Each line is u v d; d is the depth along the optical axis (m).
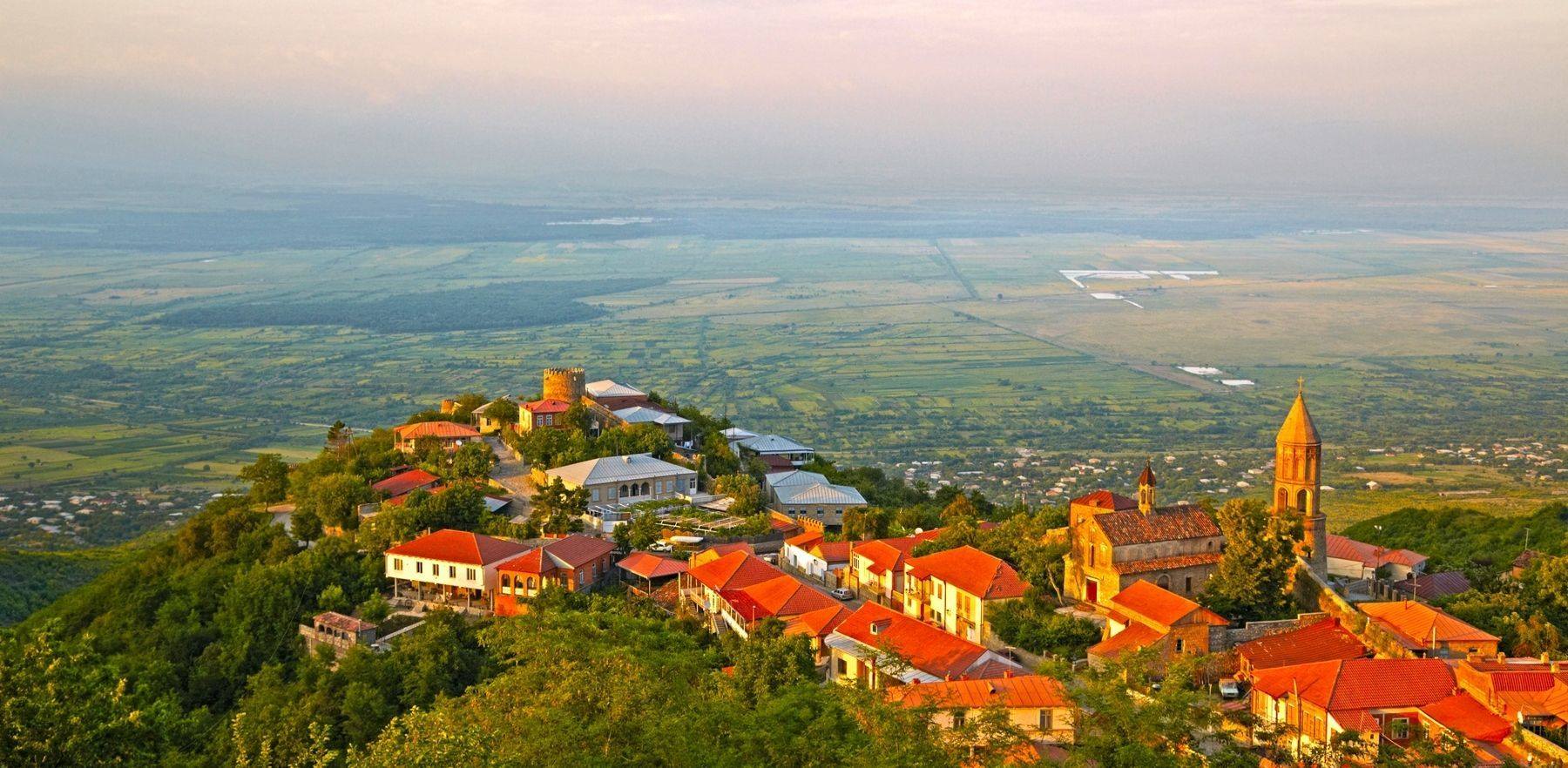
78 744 75.31
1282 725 105.06
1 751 72.56
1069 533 151.62
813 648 133.25
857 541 185.38
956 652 122.56
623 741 89.81
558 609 126.06
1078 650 131.38
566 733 87.88
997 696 104.50
